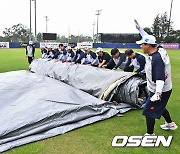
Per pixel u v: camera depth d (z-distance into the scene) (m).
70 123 3.67
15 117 3.40
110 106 4.39
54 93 4.33
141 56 5.00
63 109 3.73
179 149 3.00
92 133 3.43
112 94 4.60
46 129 3.39
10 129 3.11
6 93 4.30
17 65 11.72
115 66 5.85
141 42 2.91
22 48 32.97
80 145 3.05
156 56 2.84
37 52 22.84
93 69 5.55
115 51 5.89
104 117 4.02
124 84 4.62
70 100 4.11
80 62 7.43
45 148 2.94
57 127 3.50
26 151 2.85
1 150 2.82
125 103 4.71
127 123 3.85
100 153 2.87
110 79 4.91
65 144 3.07
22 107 3.73
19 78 5.54
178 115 4.28
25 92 4.41
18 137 3.10
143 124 3.81
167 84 2.98
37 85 4.87
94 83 5.07
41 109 3.69
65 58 8.67
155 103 3.03
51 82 5.27
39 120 3.40
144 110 3.15
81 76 5.52
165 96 3.03
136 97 4.43
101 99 4.62
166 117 3.49
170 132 3.51
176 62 14.27
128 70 5.91
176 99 5.41
